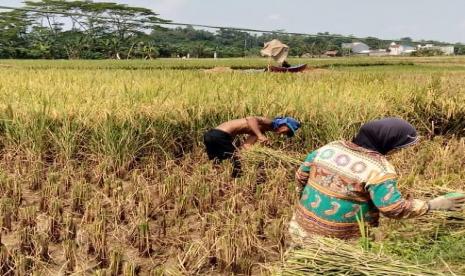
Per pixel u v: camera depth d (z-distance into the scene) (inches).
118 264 187.0
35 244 197.2
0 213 222.7
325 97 389.7
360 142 147.6
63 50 3597.4
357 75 690.8
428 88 426.9
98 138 312.5
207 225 225.6
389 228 159.6
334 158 149.2
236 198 245.6
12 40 3656.5
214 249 197.5
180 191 265.4
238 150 286.8
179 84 433.1
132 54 3644.2
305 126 343.6
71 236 215.9
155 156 323.0
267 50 989.8
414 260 131.1
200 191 255.1
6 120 318.3
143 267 197.2
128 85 429.7
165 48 3863.2
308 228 152.5
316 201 150.9
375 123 144.6
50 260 197.9
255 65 1692.9
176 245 211.5
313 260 123.4
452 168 307.1
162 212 243.3
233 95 376.2
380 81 549.0
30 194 272.8
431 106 397.7
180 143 334.6
